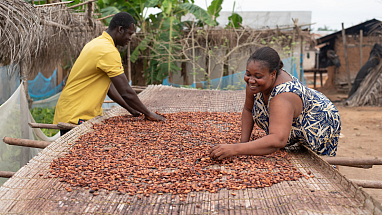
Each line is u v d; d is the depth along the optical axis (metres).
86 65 2.92
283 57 9.41
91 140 2.44
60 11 4.75
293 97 1.79
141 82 10.85
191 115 3.38
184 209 1.42
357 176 4.06
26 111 3.25
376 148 5.40
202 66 10.24
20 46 3.58
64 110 3.03
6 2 3.57
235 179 1.68
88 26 5.73
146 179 1.70
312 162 1.93
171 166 1.88
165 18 9.38
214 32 9.47
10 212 1.40
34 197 1.52
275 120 1.78
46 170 1.84
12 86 5.81
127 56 10.41
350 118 8.28
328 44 16.45
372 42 14.59
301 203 1.39
